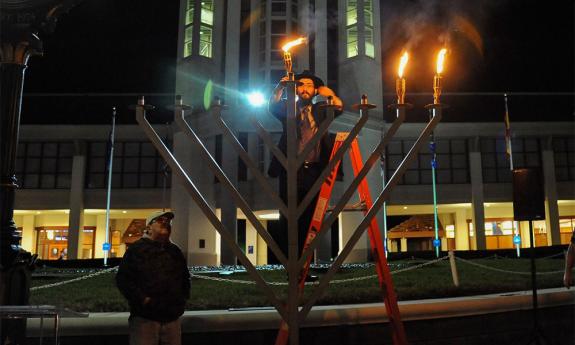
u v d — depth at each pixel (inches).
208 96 1120.8
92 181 1387.8
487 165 1435.8
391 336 232.5
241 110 1098.1
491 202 1422.2
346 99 1137.4
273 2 1179.3
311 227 195.8
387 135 159.0
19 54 213.3
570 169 1450.5
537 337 250.8
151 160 1384.1
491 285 317.1
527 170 273.0
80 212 1355.8
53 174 1395.2
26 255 208.2
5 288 196.1
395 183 159.3
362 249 1041.5
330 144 227.8
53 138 1382.9
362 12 1156.5
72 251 1332.4
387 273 203.6
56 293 315.3
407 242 1606.8
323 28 1159.6
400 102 159.2
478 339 255.6
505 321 266.1
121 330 207.6
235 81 1139.3
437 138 1432.1
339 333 225.3
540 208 267.0
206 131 1101.1
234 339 214.7
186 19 1177.4
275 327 217.3
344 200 153.7
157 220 177.2
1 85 209.8
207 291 309.1
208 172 1114.7
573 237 238.4
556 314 286.4
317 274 466.3
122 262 173.0
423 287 302.4
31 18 213.5
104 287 370.6
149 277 170.4
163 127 1355.8
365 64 1134.4
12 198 206.8
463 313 251.1
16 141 210.8
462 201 1414.9
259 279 146.7
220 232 147.6
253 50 1168.8
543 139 1449.3
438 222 1553.9
